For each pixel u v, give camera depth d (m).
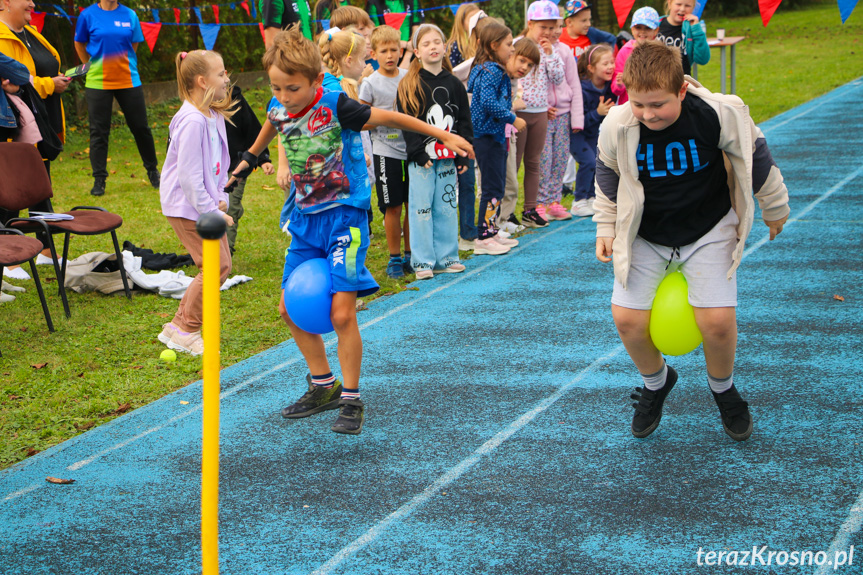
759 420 3.70
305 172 3.51
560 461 3.44
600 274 6.31
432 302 5.86
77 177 11.02
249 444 3.78
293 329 3.77
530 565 2.73
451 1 18.91
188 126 4.85
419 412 4.02
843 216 7.44
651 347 3.40
